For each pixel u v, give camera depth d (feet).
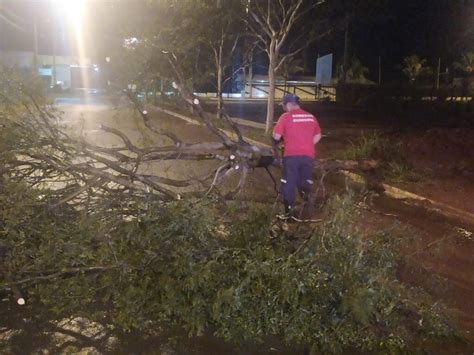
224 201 23.53
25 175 21.68
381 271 17.65
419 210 31.83
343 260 17.39
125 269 18.47
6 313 18.89
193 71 87.61
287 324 17.16
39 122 22.47
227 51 84.89
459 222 29.78
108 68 49.85
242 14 72.38
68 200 20.90
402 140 55.77
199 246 18.76
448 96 103.30
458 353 16.58
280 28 66.69
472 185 37.29
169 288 17.81
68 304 18.89
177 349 16.76
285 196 26.58
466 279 22.04
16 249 19.76
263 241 19.15
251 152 27.66
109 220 20.70
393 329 17.11
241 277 17.93
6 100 21.90
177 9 68.23
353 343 16.98
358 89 117.91
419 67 123.24
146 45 51.21
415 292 19.10
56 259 19.54
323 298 17.11
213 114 89.51
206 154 27.35
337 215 18.52
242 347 16.96
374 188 36.99
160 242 18.86
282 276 17.21
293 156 26.48
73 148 22.35
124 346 16.88
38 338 17.25
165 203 21.34
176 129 71.20
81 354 16.38
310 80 181.06
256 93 169.37
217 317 16.83
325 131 66.49
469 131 57.52
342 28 72.74
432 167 42.39
